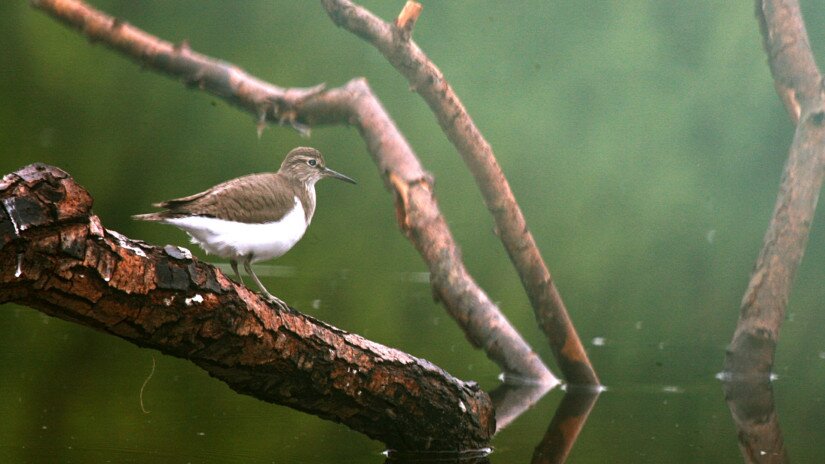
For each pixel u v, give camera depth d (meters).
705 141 24.39
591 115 24.98
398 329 13.52
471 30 25.34
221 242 7.46
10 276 5.32
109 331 5.98
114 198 19.50
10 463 7.39
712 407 10.02
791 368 12.01
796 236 11.02
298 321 6.78
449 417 7.71
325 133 22.77
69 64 24.02
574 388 10.92
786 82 10.96
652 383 11.18
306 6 25.16
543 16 25.39
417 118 24.16
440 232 11.10
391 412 7.44
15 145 20.92
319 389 7.01
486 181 10.76
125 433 8.35
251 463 7.54
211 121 23.16
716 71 24.55
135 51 11.66
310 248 19.06
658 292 17.00
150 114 23.17
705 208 22.84
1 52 23.84
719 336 13.85
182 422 8.80
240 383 6.81
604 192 23.14
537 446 8.41
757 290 11.17
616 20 25.22
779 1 10.95
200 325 6.18
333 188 21.75
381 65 24.72
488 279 17.08
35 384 10.04
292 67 24.58
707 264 19.08
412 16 10.21
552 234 20.67
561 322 10.92
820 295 17.16
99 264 5.61
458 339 13.03
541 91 25.17
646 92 24.91
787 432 9.02
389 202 21.56
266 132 22.75
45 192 5.40
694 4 24.81
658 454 8.25
